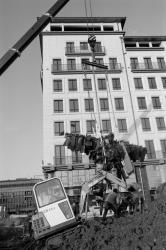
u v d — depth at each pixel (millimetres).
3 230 14203
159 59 40531
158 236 7453
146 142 34844
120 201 12117
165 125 36125
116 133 34625
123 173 15875
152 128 35625
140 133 35094
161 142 35062
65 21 40656
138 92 37500
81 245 8141
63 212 9883
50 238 9367
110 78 37625
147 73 38875
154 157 34062
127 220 10070
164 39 42250
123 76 38031
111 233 8633
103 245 7828
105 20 41719
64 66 37594
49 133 33344
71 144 17719
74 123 34406
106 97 36500
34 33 13172
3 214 32219
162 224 8344
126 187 13141
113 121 35219
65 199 10164
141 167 32438
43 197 10227
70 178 31547
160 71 39156
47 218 9734
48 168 31516
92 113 35188
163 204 11461
